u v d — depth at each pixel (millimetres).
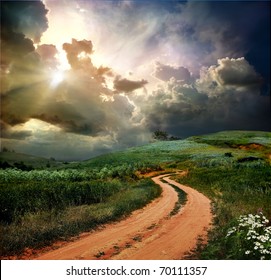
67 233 12992
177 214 18219
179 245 11641
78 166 102250
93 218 15336
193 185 37500
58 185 22250
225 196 23203
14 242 11062
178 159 95500
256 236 9422
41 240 11781
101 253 10641
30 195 19078
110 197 25125
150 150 116562
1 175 37219
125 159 101688
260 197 20406
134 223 15719
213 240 11734
